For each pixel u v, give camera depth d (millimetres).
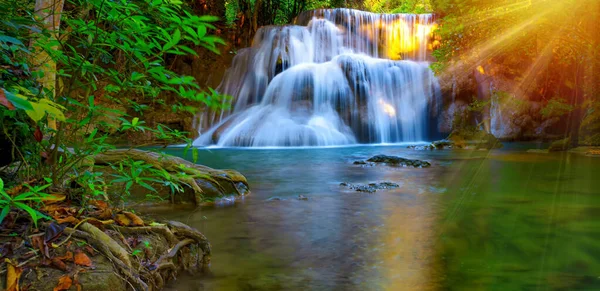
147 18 2082
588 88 10000
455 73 17250
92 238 2268
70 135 2590
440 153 12383
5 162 2631
